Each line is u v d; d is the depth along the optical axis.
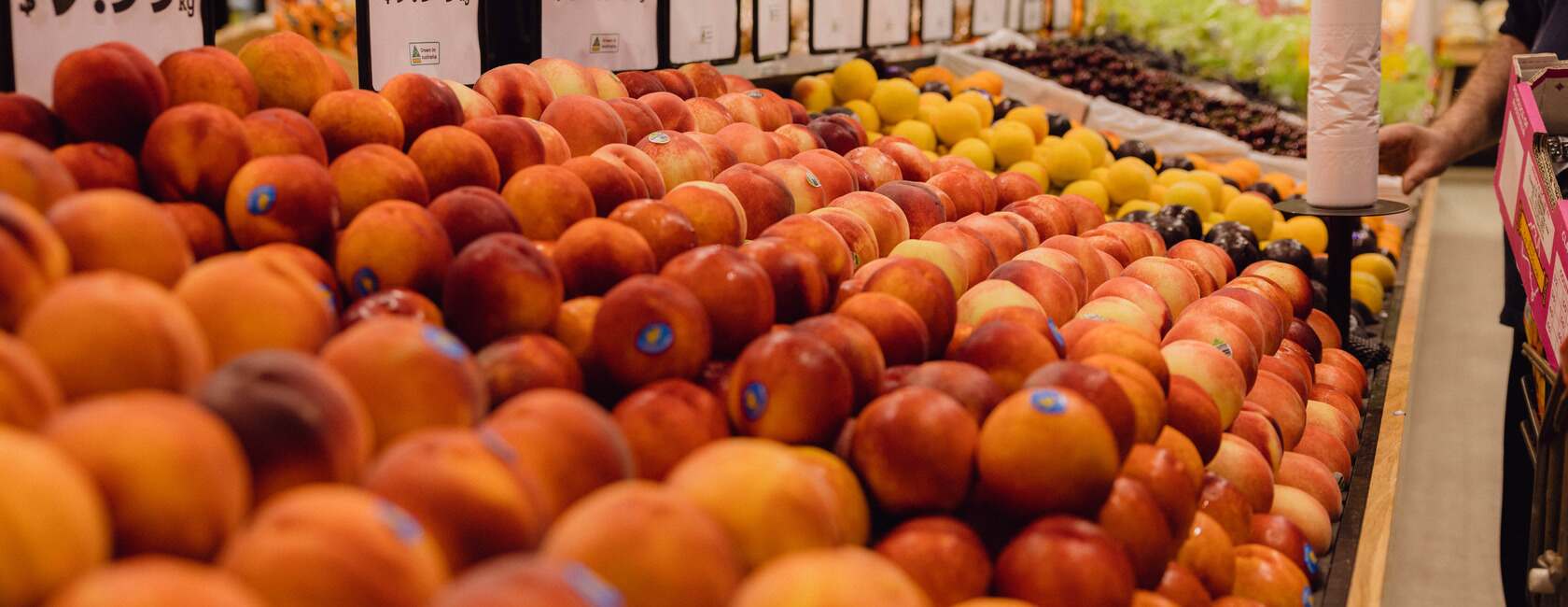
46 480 0.68
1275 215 3.91
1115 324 1.63
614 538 0.82
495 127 1.67
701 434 1.20
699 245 1.65
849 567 0.84
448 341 1.01
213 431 0.78
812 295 1.54
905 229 2.06
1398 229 4.64
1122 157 4.07
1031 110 3.82
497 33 2.41
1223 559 1.55
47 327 0.85
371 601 0.72
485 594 0.69
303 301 1.03
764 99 2.65
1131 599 1.19
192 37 1.76
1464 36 8.78
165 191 1.33
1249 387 1.96
